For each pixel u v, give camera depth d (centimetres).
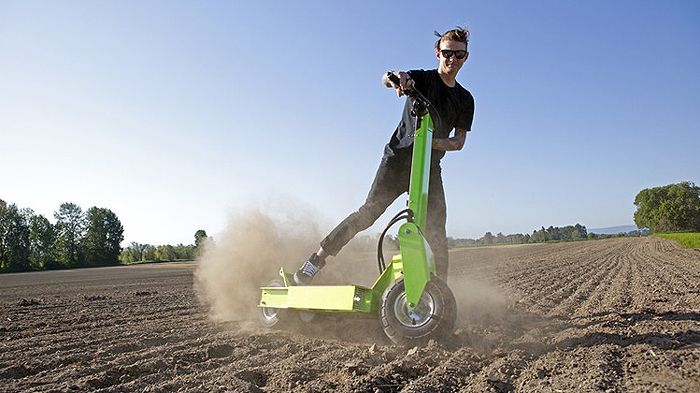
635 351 379
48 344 477
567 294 907
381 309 406
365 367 340
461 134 508
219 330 538
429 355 371
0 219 7706
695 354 359
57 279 2589
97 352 424
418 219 420
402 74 423
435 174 497
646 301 737
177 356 404
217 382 323
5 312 798
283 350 422
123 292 1248
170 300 946
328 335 486
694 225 12925
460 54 469
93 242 8506
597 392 283
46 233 8219
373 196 500
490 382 312
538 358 379
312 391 305
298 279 508
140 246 9181
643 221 14075
